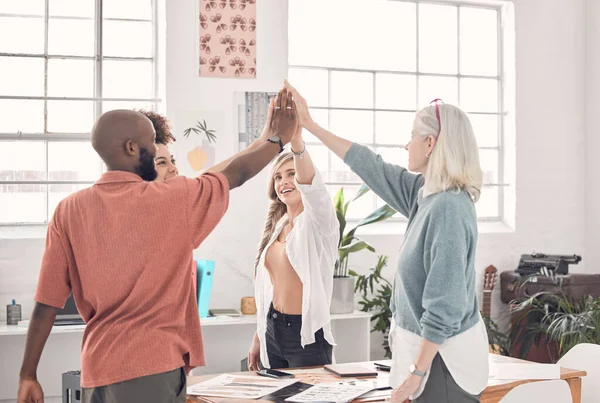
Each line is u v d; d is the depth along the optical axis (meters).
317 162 5.59
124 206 1.98
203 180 2.08
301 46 5.58
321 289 3.47
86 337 2.01
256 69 5.15
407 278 2.46
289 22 5.56
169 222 1.99
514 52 5.91
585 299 5.21
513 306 5.43
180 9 5.02
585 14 6.06
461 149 2.43
